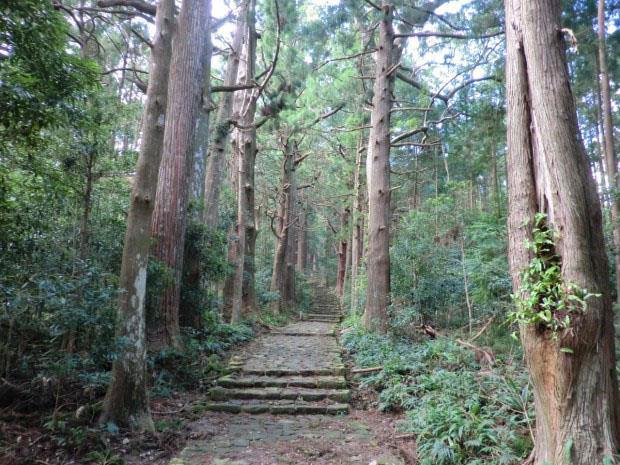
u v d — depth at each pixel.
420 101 11.83
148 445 4.04
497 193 11.80
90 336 4.43
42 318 4.21
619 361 5.31
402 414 5.28
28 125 4.32
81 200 5.70
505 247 8.50
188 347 7.21
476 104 10.57
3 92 3.69
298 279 23.94
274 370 6.86
